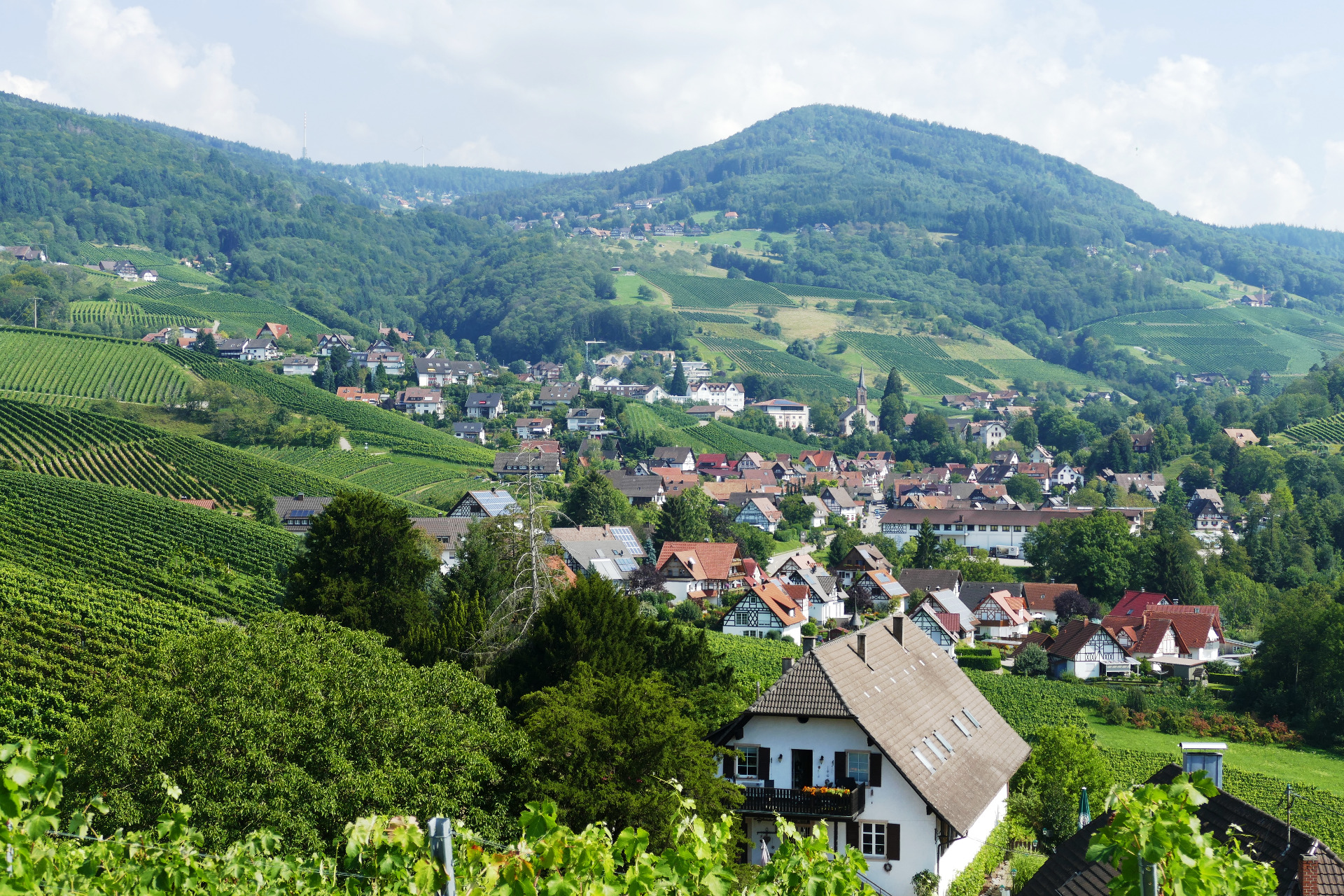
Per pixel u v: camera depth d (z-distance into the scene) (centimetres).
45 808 1245
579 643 4469
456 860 1453
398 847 1430
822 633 12600
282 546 11700
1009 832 4762
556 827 1426
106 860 1583
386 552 6100
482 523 7262
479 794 3384
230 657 3356
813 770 3916
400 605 5891
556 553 7188
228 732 2975
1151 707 9238
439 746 3294
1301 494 19962
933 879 3734
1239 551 15650
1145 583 13988
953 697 4869
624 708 3456
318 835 2862
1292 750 8356
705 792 3338
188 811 1672
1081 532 14538
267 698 3191
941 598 12888
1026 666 10881
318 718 3161
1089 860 1277
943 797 3862
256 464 16488
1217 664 10625
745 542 16675
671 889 1423
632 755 3312
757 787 3862
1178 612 11231
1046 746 5425
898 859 3819
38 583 8344
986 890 4131
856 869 1619
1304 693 8925
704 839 1448
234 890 1584
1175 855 1218
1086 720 9069
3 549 9956
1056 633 12225
